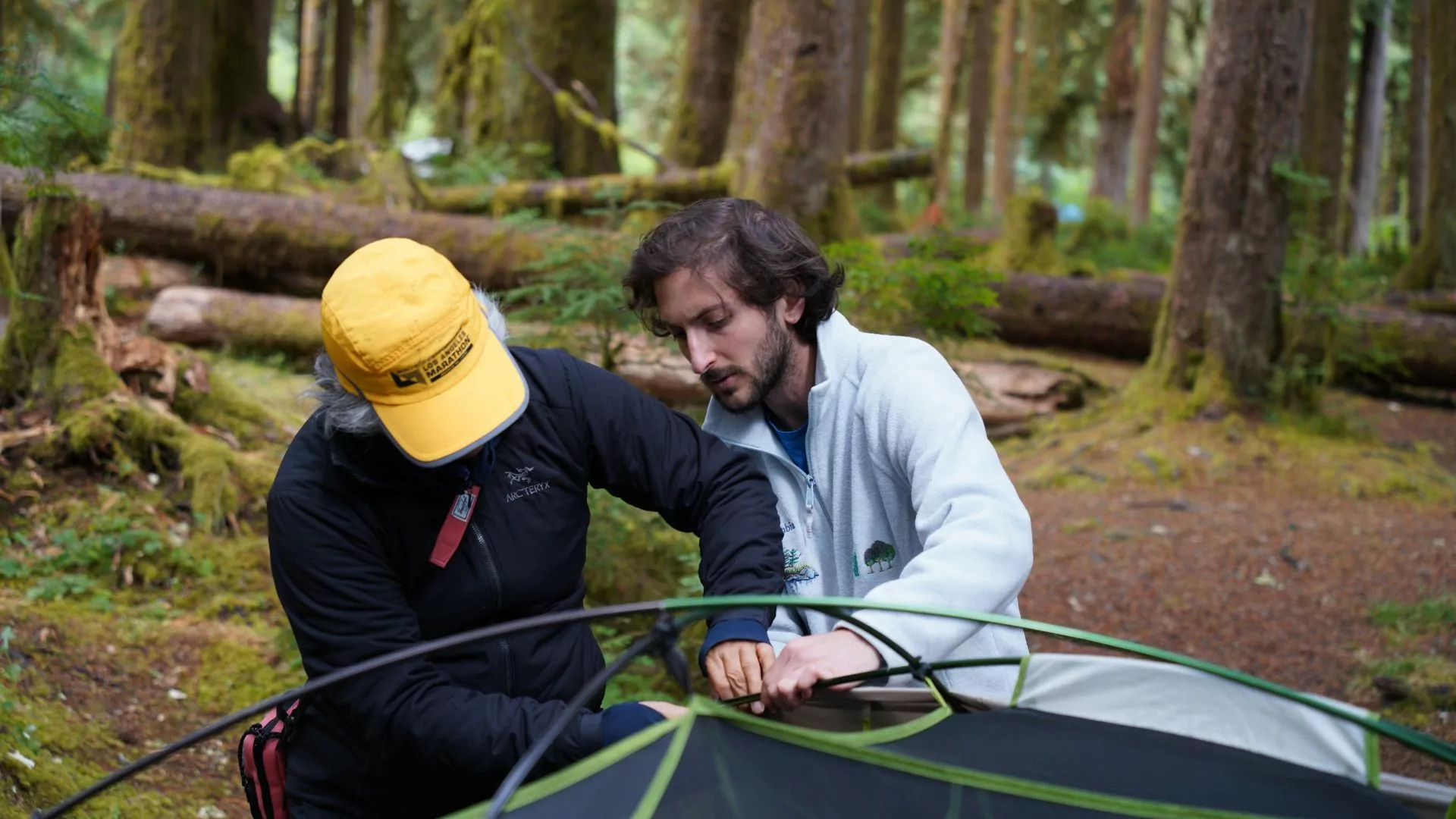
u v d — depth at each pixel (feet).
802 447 6.87
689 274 6.23
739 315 6.29
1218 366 25.62
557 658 6.21
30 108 14.05
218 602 14.42
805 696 5.49
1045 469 24.18
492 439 5.89
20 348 16.63
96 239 17.19
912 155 41.34
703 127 43.52
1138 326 31.42
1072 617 17.15
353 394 5.63
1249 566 18.65
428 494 5.82
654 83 99.19
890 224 51.39
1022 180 108.68
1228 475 23.22
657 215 30.50
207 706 12.27
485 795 5.91
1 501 15.11
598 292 13.58
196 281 28.43
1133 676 5.43
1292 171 25.21
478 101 46.65
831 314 6.59
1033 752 5.01
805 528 6.82
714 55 43.45
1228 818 4.50
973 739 5.13
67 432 15.92
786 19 28.55
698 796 4.43
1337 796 4.73
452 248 27.94
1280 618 16.78
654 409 6.45
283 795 6.36
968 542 5.75
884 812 4.50
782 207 28.78
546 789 4.45
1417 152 54.08
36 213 16.66
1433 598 16.92
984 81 64.34
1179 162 77.05
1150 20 64.95
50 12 40.45
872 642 5.59
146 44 38.06
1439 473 23.62
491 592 5.98
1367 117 58.29
